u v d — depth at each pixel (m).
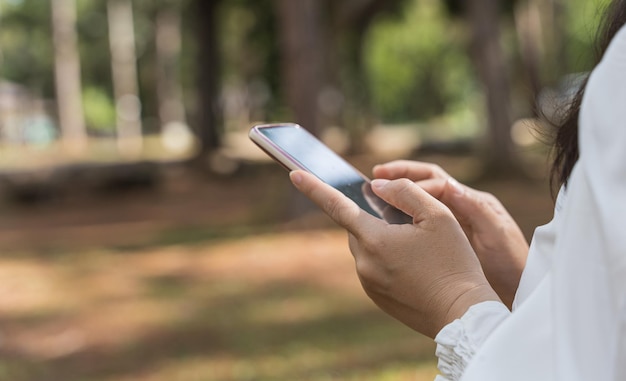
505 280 1.26
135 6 36.47
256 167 18.62
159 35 33.66
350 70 23.16
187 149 27.38
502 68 13.70
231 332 5.61
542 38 22.19
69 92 29.56
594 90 0.66
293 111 10.38
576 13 19.41
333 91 20.06
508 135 13.58
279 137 1.14
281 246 8.75
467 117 42.09
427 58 40.31
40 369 5.11
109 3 35.94
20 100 38.28
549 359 0.68
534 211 10.05
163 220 11.58
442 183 1.30
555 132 0.98
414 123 42.94
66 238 10.43
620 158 0.62
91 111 43.84
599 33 0.90
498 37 13.73
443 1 20.55
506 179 13.25
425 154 20.59
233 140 29.67
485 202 1.29
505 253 1.26
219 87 19.98
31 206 14.05
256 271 7.59
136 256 8.78
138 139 33.78
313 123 10.26
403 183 0.95
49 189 14.38
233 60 35.41
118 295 7.00
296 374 4.61
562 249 0.67
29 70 44.00
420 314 0.91
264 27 20.83
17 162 19.64
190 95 39.88
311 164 1.11
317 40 10.30
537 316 0.70
